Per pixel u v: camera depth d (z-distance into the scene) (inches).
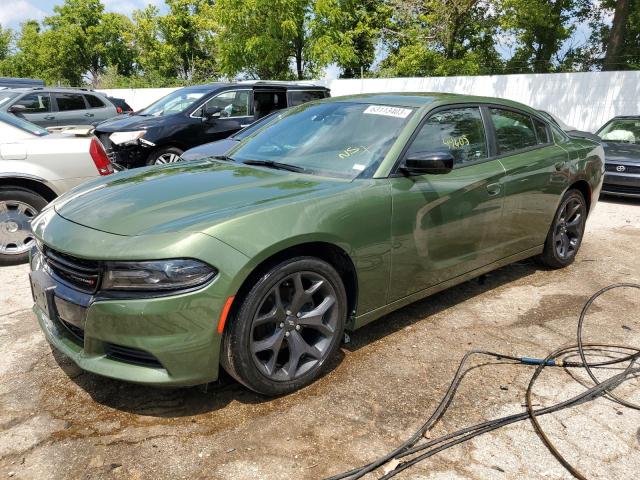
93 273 95.6
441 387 114.9
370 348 132.0
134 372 95.3
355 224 113.7
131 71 1881.2
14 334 137.6
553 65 965.8
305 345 110.9
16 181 194.4
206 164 142.6
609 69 815.7
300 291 107.3
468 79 683.4
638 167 312.0
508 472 89.0
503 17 880.3
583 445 96.3
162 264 91.5
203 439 96.0
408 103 142.3
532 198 166.2
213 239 94.7
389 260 123.0
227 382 114.7
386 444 95.6
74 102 511.8
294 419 102.1
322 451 93.2
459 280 147.8
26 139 198.4
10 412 103.5
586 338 140.3
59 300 100.6
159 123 319.0
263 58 1005.8
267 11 965.8
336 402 108.1
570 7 912.9
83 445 94.0
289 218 103.4
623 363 127.0
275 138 149.6
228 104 346.6
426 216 129.6
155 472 87.5
